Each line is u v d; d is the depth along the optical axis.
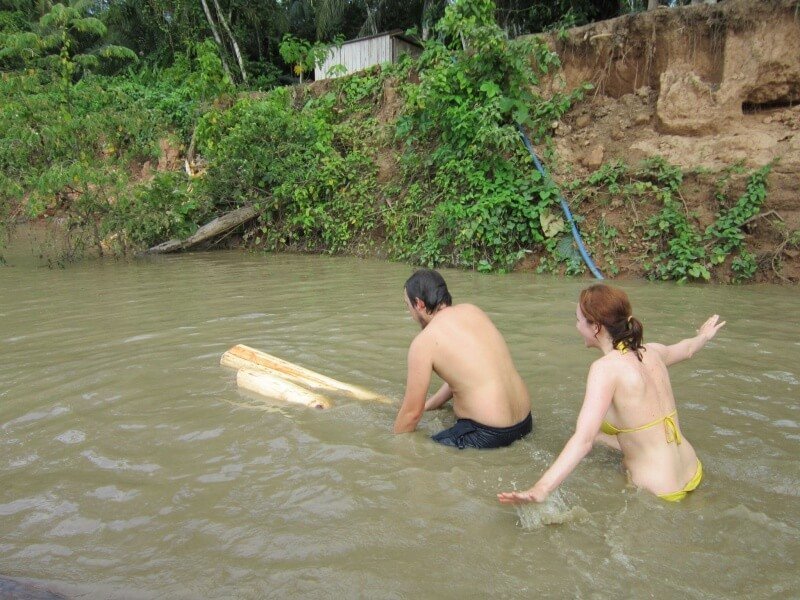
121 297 7.41
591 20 15.09
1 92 11.20
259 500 2.67
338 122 12.85
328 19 21.00
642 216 8.48
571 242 8.70
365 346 5.00
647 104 9.47
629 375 2.64
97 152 11.60
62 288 8.14
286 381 3.91
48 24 20.66
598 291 2.79
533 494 2.41
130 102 12.62
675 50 9.17
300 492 2.73
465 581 2.11
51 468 3.01
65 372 4.47
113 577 2.17
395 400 3.83
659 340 5.06
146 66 21.11
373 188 11.20
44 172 10.38
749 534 2.34
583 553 2.25
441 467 2.94
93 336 5.52
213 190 12.20
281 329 5.57
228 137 11.83
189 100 16.61
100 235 11.12
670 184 8.37
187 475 2.91
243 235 12.37
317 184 11.57
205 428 3.42
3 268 10.02
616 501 2.60
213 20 21.23
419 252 9.75
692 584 2.06
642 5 14.30
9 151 10.60
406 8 21.62
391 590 2.07
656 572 2.13
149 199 11.24
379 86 12.58
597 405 2.58
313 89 13.68
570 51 10.12
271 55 22.92
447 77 10.01
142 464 3.03
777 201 7.73
